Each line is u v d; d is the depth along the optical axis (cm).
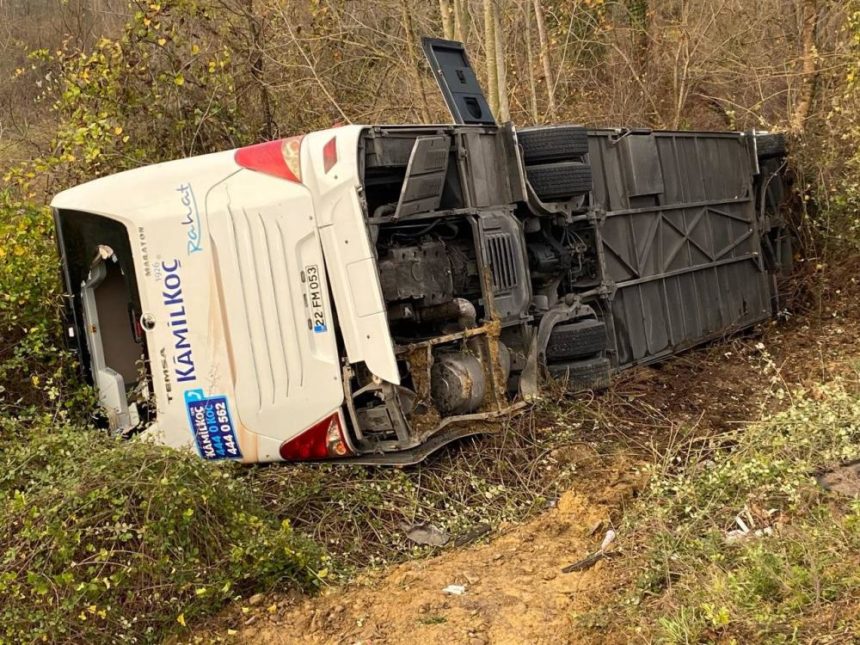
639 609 463
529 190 757
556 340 772
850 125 1225
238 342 655
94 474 530
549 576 530
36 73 1373
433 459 678
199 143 1135
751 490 547
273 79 1248
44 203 1059
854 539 455
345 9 1342
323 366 635
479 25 1484
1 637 484
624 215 919
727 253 1092
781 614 415
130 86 1094
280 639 493
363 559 594
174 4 1123
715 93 1630
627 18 1598
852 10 1297
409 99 1350
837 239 1205
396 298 647
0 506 550
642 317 936
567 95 1523
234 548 528
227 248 654
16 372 805
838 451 564
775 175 1196
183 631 507
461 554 585
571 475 675
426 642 470
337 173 621
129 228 684
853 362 891
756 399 867
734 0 1584
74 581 493
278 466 677
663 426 788
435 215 674
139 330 706
